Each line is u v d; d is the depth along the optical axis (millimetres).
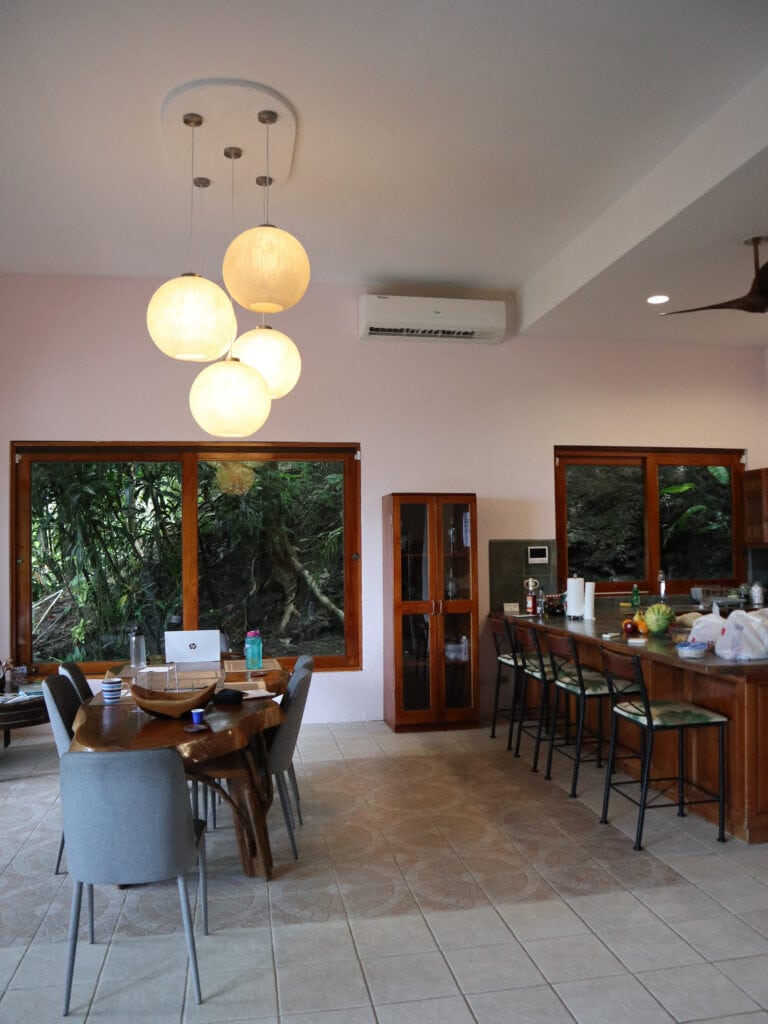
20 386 5297
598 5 2676
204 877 2652
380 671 5680
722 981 2342
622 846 3357
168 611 5520
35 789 4227
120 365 5406
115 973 2418
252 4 2646
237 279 2869
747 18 2756
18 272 5301
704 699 3693
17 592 5340
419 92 3180
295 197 4188
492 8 2684
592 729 4832
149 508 5531
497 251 5070
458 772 4434
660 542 6320
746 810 3373
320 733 5312
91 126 3416
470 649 5484
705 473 6422
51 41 2818
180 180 3947
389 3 2650
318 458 5727
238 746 2766
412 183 4039
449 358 5875
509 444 5949
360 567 5695
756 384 6352
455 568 5496
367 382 5734
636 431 6188
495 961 2461
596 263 4566
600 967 2422
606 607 6090
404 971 2410
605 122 3447
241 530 5633
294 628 5676
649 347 6234
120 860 2232
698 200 3553
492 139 3584
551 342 6051
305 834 3523
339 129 3467
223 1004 2250
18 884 3074
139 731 2770
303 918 2752
